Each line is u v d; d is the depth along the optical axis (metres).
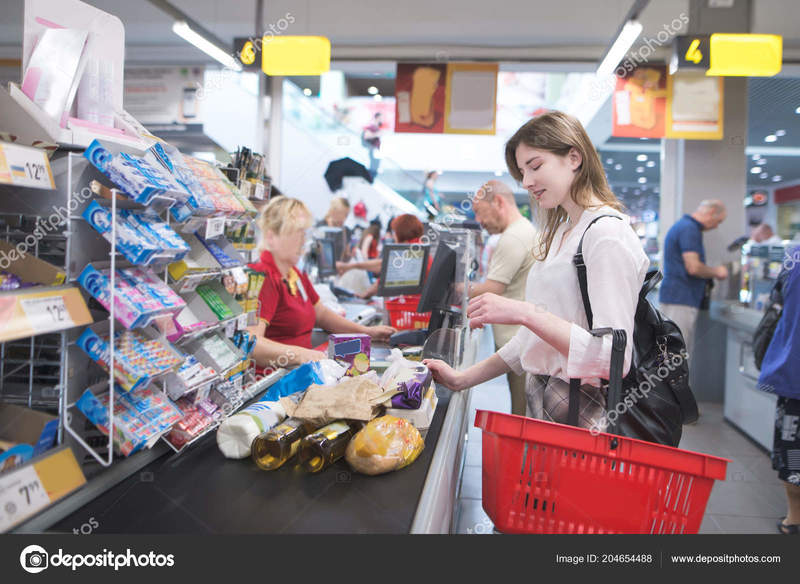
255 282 1.85
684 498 1.11
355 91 9.06
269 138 6.04
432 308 2.16
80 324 0.88
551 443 1.13
